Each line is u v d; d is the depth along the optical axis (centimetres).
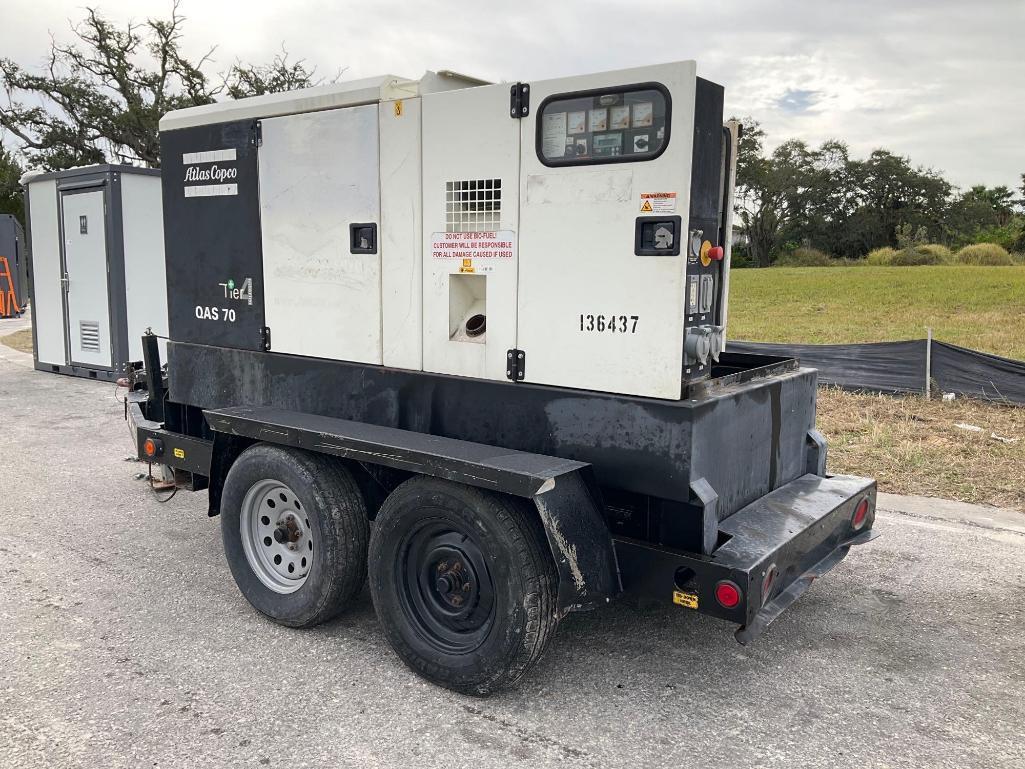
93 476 626
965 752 276
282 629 366
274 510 376
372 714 296
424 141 331
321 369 381
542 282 305
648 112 272
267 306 401
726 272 337
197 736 280
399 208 343
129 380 557
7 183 3400
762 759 270
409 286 346
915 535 494
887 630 371
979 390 871
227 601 397
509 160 307
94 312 1075
